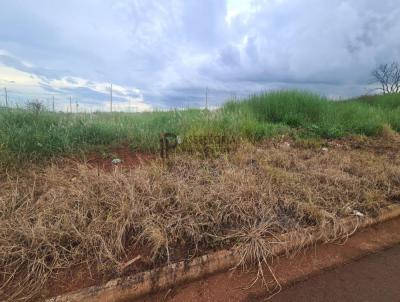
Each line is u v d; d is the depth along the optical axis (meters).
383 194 2.51
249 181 2.48
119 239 1.61
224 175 2.61
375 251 1.89
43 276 1.40
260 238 1.76
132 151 3.57
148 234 1.70
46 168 2.63
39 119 3.76
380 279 1.60
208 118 4.55
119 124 4.31
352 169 3.17
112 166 2.95
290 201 2.23
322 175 2.85
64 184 2.27
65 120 3.97
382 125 6.06
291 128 5.75
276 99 7.18
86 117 4.40
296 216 2.09
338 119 6.41
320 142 4.73
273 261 1.74
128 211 1.84
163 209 1.97
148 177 2.42
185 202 2.02
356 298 1.44
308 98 7.20
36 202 1.95
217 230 1.85
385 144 4.92
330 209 2.21
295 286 1.53
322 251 1.87
